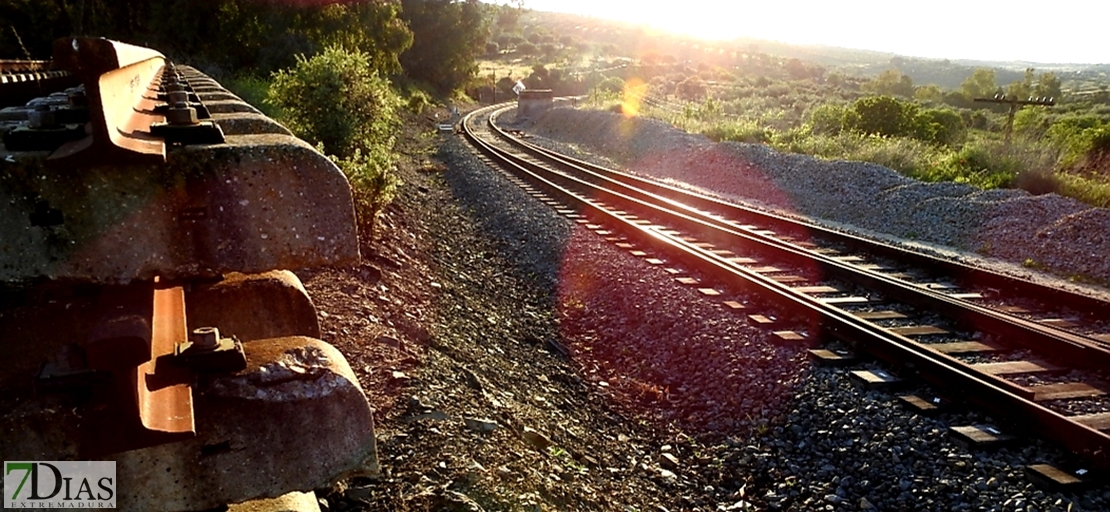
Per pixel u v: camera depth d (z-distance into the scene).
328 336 5.32
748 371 6.09
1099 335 6.81
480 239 12.37
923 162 17.75
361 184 9.00
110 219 1.75
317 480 2.12
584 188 16.72
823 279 8.75
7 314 1.92
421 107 47.91
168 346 2.04
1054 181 15.20
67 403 1.81
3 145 1.83
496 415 4.77
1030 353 6.18
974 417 4.90
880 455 4.63
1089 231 10.33
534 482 3.96
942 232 11.89
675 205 13.62
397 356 5.33
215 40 24.05
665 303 7.78
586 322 8.15
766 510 4.50
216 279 2.99
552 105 51.09
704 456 5.23
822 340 6.45
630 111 38.09
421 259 9.66
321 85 12.71
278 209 1.92
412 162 22.17
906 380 5.49
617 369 6.95
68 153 1.67
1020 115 34.53
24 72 4.78
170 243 1.83
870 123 26.36
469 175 19.14
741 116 35.59
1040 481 4.16
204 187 1.84
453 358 5.94
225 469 2.02
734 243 10.77
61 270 1.73
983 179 15.53
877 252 10.08
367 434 2.17
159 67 6.26
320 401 2.09
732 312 7.30
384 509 3.37
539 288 9.52
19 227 1.69
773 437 5.20
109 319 1.77
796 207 15.02
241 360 2.03
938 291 8.28
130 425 1.78
